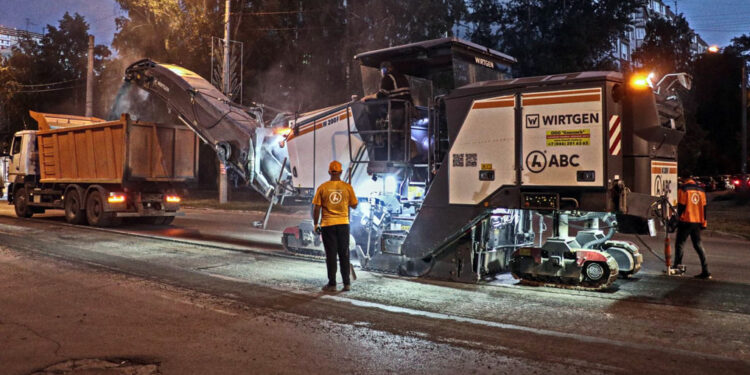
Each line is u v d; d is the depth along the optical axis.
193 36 29.05
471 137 7.55
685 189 8.38
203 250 10.95
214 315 6.18
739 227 15.87
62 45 49.38
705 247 12.17
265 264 9.38
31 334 5.48
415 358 4.79
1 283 7.82
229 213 22.02
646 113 6.79
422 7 28.84
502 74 9.84
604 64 33.19
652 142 6.99
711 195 33.44
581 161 6.77
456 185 7.70
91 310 6.39
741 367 4.58
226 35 24.28
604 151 6.66
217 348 5.06
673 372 4.46
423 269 8.21
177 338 5.35
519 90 7.16
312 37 31.41
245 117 12.45
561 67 30.45
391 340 5.29
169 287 7.59
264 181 11.45
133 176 14.69
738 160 48.88
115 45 33.38
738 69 50.41
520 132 7.16
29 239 12.43
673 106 7.71
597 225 8.21
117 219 15.27
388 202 8.96
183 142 15.91
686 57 52.25
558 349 5.02
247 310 6.39
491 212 7.75
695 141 41.84
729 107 50.28
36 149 17.73
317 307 6.54
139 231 14.51
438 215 7.89
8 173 18.33
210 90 13.33
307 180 9.95
